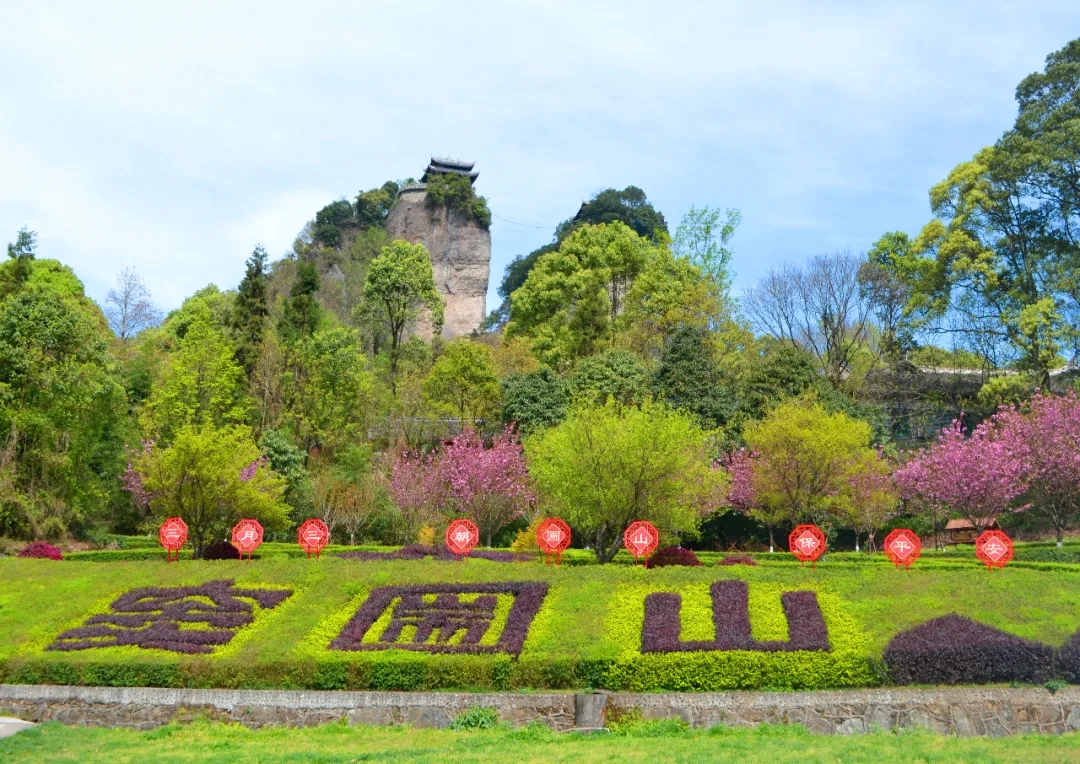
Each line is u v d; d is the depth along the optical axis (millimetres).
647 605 19781
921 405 51969
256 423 50250
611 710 16594
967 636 17266
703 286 57469
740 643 17844
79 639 19531
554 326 63688
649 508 26922
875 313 56594
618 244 66250
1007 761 12930
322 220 108375
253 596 21141
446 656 17812
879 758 13281
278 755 14523
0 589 22406
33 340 38094
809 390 45281
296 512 41094
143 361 51125
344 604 20609
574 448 27266
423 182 109375
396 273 63875
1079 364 47406
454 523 23703
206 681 17875
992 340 50094
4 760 14609
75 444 39219
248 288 54781
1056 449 34406
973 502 35562
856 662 17188
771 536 40125
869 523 37125
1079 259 47156
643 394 47781
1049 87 49406
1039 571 21594
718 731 15898
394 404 51219
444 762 13734
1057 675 16562
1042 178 48250
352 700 17078
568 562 27500
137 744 15867
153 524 41750
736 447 44312
